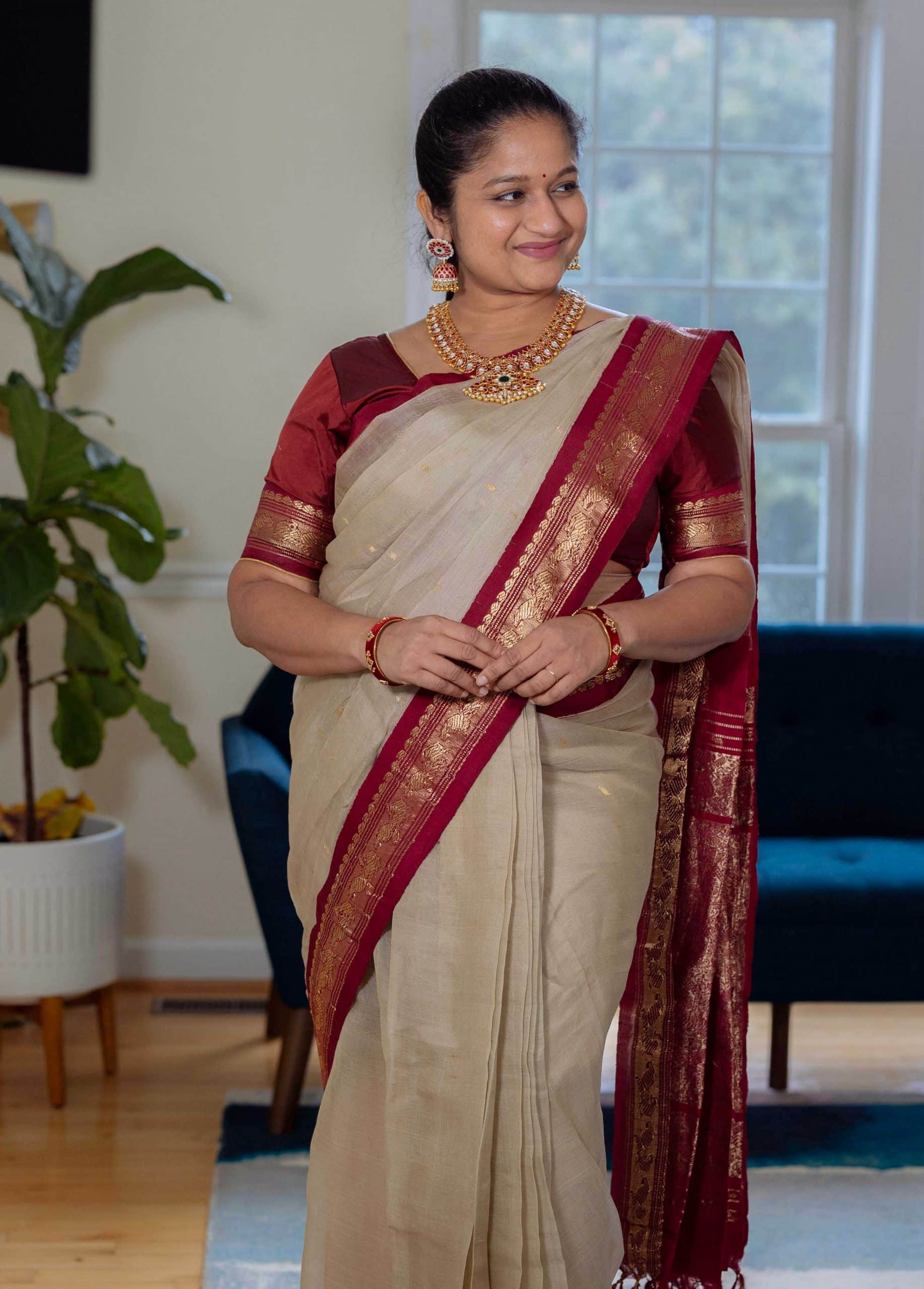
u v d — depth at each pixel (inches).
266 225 143.3
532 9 151.4
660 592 61.1
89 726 122.0
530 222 59.2
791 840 126.3
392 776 59.3
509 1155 58.1
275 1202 96.8
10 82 139.1
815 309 156.0
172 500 144.7
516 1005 57.9
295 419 64.1
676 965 74.8
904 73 147.1
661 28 152.4
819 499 157.6
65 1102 115.5
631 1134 75.8
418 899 58.8
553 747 59.7
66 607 117.1
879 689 133.2
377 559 60.7
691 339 63.1
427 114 62.1
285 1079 108.3
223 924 147.2
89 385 142.9
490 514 59.3
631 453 60.3
